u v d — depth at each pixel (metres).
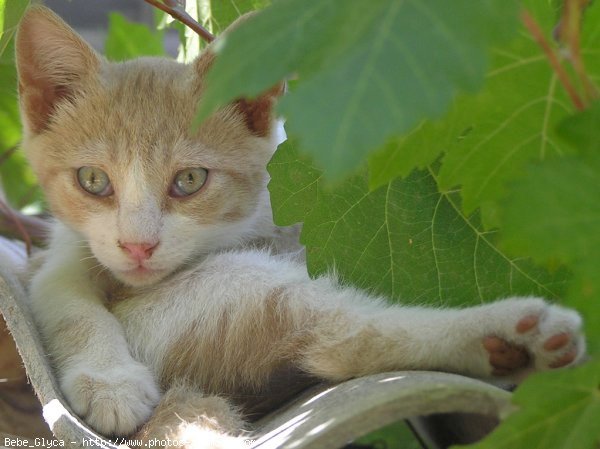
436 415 0.54
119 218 0.61
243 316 0.57
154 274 0.61
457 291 0.57
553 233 0.43
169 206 0.61
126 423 0.55
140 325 0.59
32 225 0.77
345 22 0.40
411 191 0.57
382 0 0.40
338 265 0.57
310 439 0.48
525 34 0.48
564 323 0.52
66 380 0.56
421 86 0.37
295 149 0.56
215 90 0.41
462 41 0.38
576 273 0.44
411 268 0.57
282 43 0.41
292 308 0.57
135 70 0.64
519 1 0.44
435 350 0.54
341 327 0.56
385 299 0.57
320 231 0.57
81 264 0.62
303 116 0.37
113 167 0.61
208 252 0.62
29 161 0.64
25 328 0.57
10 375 0.62
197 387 0.58
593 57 0.48
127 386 0.56
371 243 0.57
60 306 0.60
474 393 0.49
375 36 0.38
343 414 0.49
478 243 0.57
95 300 0.61
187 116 0.62
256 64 0.41
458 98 0.49
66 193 0.62
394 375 0.52
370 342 0.55
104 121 0.62
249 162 0.63
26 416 0.62
